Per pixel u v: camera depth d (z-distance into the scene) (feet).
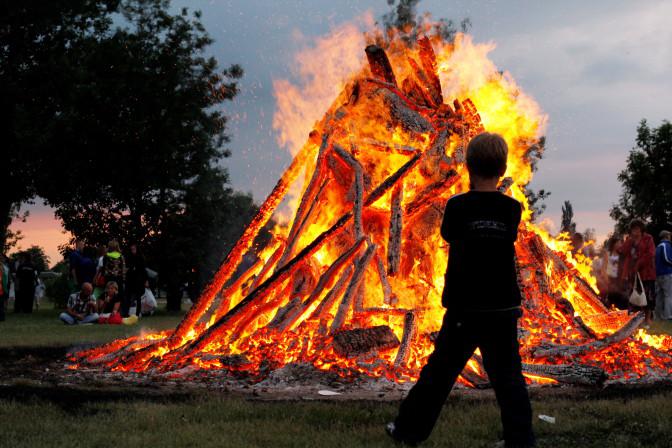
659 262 58.13
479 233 14.23
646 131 173.37
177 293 109.19
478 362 22.74
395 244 27.17
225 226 117.50
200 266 112.16
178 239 109.09
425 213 28.78
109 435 15.14
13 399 18.80
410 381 22.47
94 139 104.01
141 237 109.91
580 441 15.01
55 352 31.71
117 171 105.19
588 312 30.07
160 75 109.19
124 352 28.60
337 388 21.63
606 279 52.49
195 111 110.42
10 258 105.19
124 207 111.65
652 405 17.95
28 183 106.01
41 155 100.83
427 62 31.30
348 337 23.63
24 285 86.99
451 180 28.27
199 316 28.40
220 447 14.29
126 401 19.01
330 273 26.89
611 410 17.49
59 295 96.32
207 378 23.13
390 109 30.25
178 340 28.02
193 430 15.51
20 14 102.22
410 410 14.49
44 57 103.71
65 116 98.02
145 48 109.81
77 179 104.17
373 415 17.21
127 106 107.04
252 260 35.60
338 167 29.78
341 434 15.26
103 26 110.11
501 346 14.11
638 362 24.57
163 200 111.24
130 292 67.82
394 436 14.60
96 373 25.46
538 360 24.22
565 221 47.78
